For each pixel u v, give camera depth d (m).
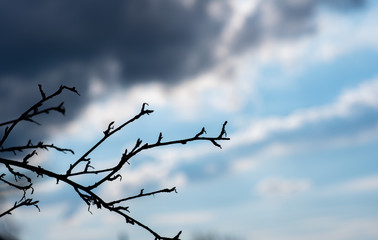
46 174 2.81
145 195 2.91
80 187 2.86
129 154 2.84
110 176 2.85
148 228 2.87
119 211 2.86
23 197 2.94
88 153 2.82
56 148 2.75
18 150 2.67
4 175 2.85
